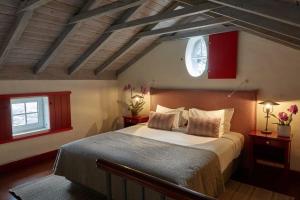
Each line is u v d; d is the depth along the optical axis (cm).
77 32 339
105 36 370
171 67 447
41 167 371
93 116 495
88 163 266
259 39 343
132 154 258
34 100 409
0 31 278
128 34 398
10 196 280
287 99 328
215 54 384
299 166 326
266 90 344
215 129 332
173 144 298
